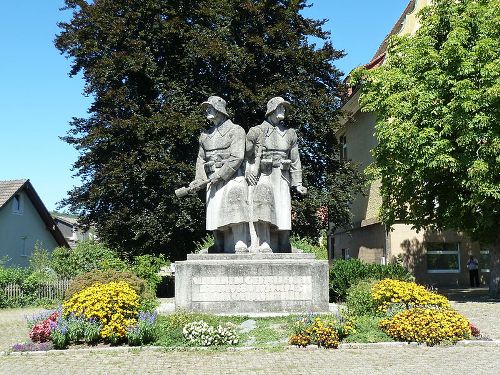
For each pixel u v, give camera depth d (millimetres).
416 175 19766
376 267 18766
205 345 10219
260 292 12297
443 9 21484
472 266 28672
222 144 13023
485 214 19906
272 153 13211
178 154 27281
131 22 28203
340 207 28406
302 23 29797
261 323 11555
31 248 41562
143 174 26078
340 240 41281
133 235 27422
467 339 10664
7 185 39906
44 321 11109
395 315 11234
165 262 23453
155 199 27172
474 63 19328
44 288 24266
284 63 28641
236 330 10898
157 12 28406
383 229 30297
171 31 27625
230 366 8789
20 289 23906
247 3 27688
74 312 10883
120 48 28812
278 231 13344
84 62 29750
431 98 19688
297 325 10711
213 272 12320
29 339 11781
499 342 10547
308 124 28281
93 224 29906
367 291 12594
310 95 28094
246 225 12992
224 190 13109
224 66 27719
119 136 27094
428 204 21953
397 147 19938
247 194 13031
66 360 9445
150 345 10312
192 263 12383
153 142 26250
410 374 8227
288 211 13258
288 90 27344
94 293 10961
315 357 9375
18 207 40219
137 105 27594
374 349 10016
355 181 29250
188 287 12305
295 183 13438
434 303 11867
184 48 28203
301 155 29062
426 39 21344
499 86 18188
